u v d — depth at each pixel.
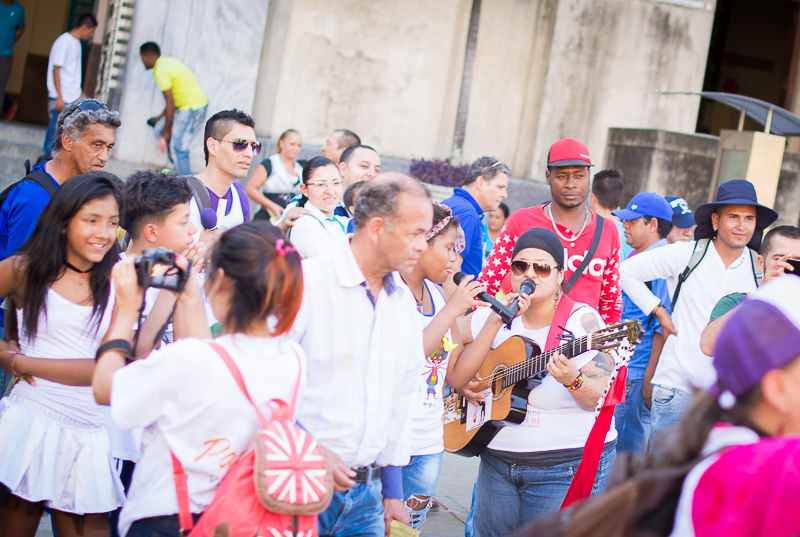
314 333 2.51
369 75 11.43
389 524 2.80
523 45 11.89
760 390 1.54
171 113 9.73
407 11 11.45
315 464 2.16
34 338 2.82
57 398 2.79
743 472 1.47
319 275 2.53
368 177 5.54
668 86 12.07
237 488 2.12
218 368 2.17
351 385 2.54
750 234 4.35
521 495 3.62
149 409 2.17
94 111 3.63
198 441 2.19
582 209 4.56
